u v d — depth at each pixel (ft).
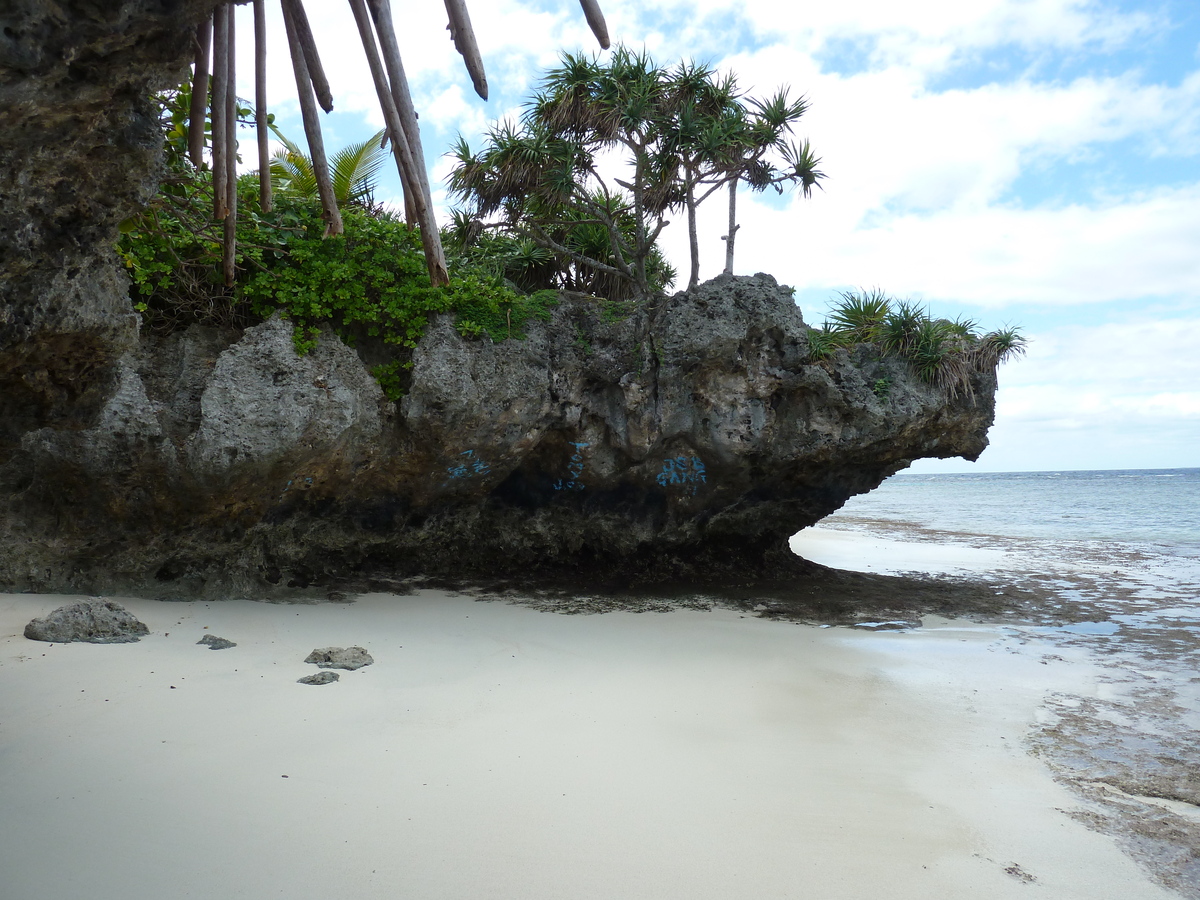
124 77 9.71
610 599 33.01
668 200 40.50
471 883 11.12
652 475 34.83
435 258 9.70
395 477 31.17
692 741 17.25
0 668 18.21
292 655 21.80
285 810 12.86
